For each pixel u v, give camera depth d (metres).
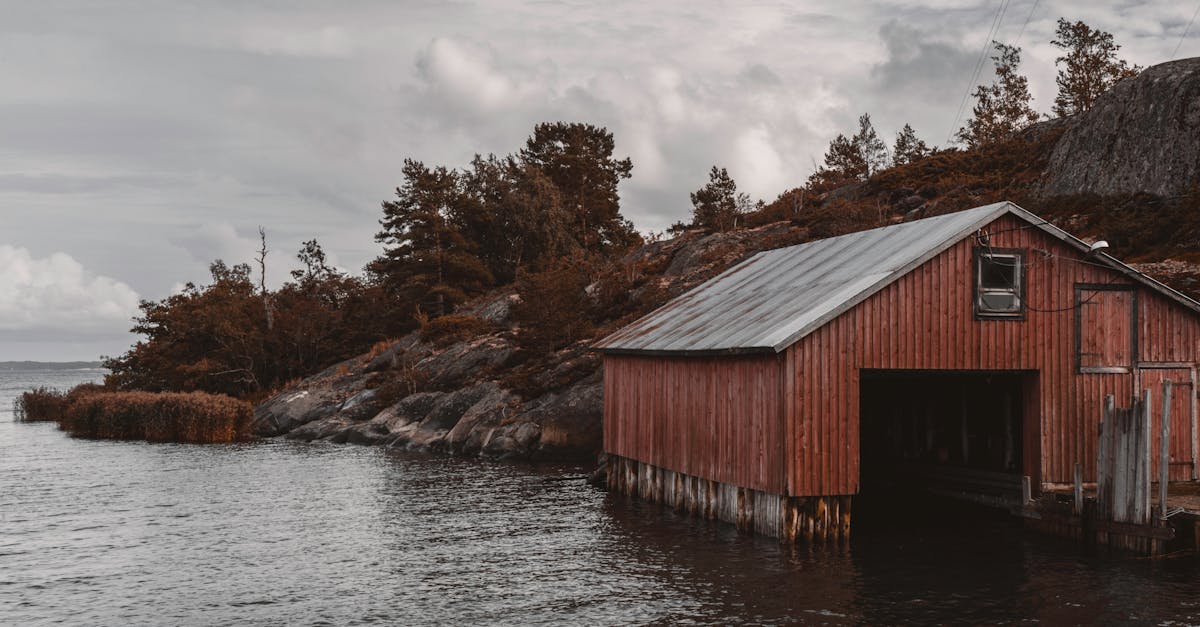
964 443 27.55
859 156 84.31
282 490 33.69
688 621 16.59
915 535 22.84
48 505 31.02
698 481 26.05
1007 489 24.61
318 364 73.12
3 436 58.19
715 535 23.50
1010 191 53.31
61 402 76.12
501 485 34.00
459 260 73.69
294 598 19.08
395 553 22.97
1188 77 44.06
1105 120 48.56
